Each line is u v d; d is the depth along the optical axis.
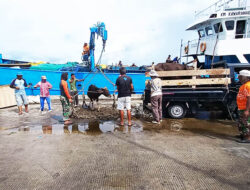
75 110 7.91
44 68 12.89
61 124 6.30
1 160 3.59
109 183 2.83
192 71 6.78
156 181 2.88
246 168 3.32
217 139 4.86
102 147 4.26
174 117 7.11
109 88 13.72
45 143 4.51
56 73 12.77
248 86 4.34
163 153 3.94
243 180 2.94
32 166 3.35
